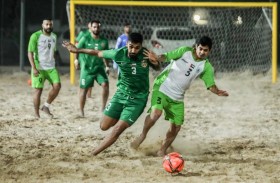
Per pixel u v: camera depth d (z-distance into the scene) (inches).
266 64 2222.0
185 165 804.0
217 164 815.7
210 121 1230.3
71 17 1987.0
